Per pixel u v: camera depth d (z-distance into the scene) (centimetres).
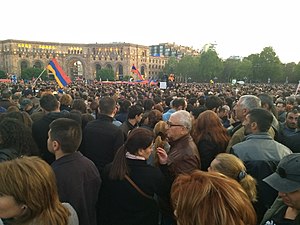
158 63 16775
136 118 727
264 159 402
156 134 544
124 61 14300
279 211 274
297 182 248
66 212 243
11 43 13238
